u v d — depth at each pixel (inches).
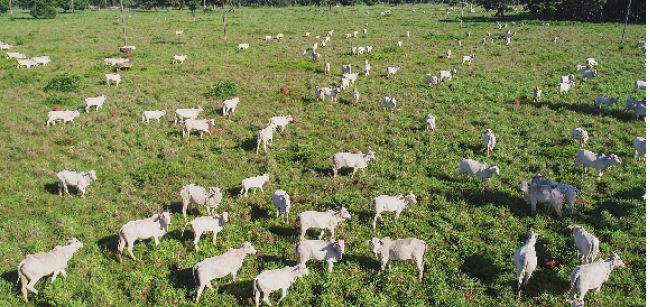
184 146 882.1
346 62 1672.0
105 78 1435.8
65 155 849.5
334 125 991.0
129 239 526.9
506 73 1454.2
